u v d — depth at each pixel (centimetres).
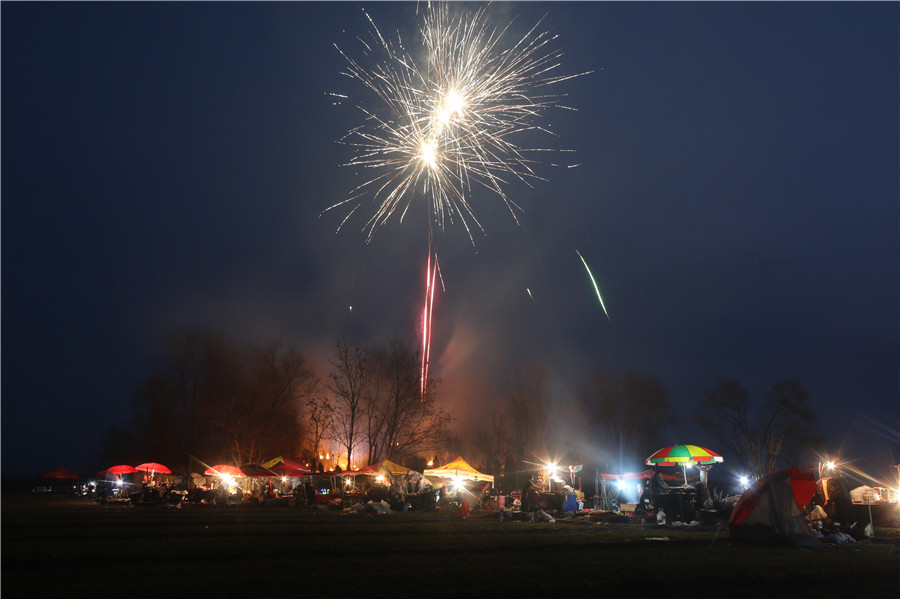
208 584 1014
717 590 1006
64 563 1242
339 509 3525
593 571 1168
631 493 3328
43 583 1025
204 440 6397
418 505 3494
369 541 1655
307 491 3928
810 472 1844
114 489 4731
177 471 6291
